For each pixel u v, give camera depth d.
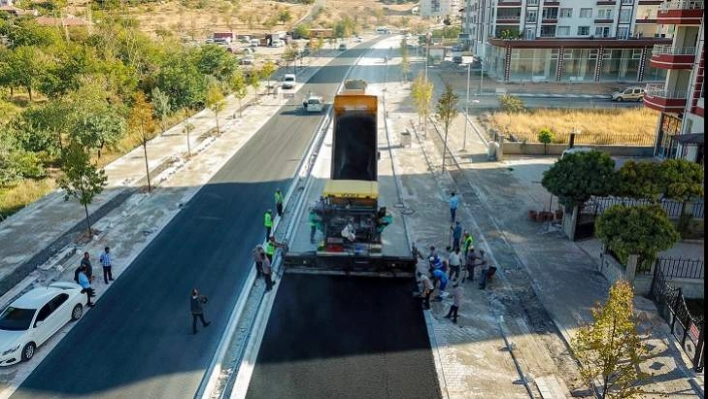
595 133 41.91
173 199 28.42
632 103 55.06
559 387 14.25
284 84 62.50
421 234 24.03
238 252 22.41
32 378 14.73
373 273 20.41
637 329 16.47
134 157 36.06
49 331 16.25
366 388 14.34
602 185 22.05
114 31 58.34
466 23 107.94
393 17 190.12
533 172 33.19
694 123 31.20
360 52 106.75
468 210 27.02
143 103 30.41
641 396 13.46
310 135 42.59
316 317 17.64
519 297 18.88
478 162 35.34
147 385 14.52
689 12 31.61
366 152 24.66
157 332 16.89
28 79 48.03
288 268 20.77
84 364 15.34
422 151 38.12
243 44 107.88
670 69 33.03
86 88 41.28
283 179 31.91
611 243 18.89
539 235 24.08
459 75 75.12
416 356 15.70
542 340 16.42
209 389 14.34
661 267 19.75
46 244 22.94
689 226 23.39
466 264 20.25
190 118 48.66
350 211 21.42
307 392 14.15
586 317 17.50
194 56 60.22
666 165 22.02
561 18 74.69
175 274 20.48
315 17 158.88
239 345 16.31
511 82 67.94
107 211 26.70
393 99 58.09
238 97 50.19
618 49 66.19
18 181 29.64
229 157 36.47
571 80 65.12
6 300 18.36
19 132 32.78
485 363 15.42
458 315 17.78
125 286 19.56
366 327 17.09
